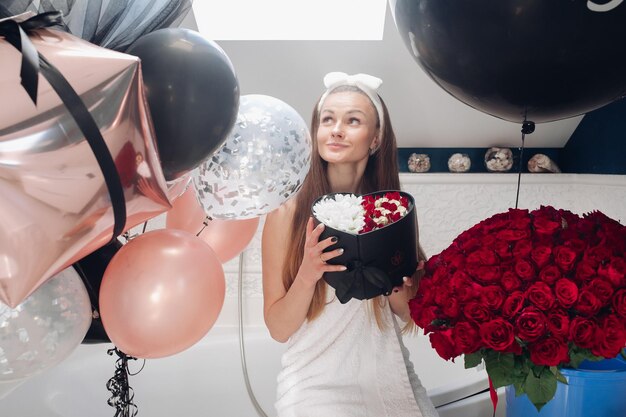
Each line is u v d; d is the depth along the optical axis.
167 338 0.76
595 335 0.78
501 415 1.47
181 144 0.68
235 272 2.17
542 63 0.74
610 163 2.02
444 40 0.78
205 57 0.67
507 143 2.35
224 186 0.83
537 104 0.83
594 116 2.11
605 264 0.83
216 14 1.93
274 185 0.84
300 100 2.17
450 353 0.86
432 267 0.98
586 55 0.73
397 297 1.40
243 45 1.95
